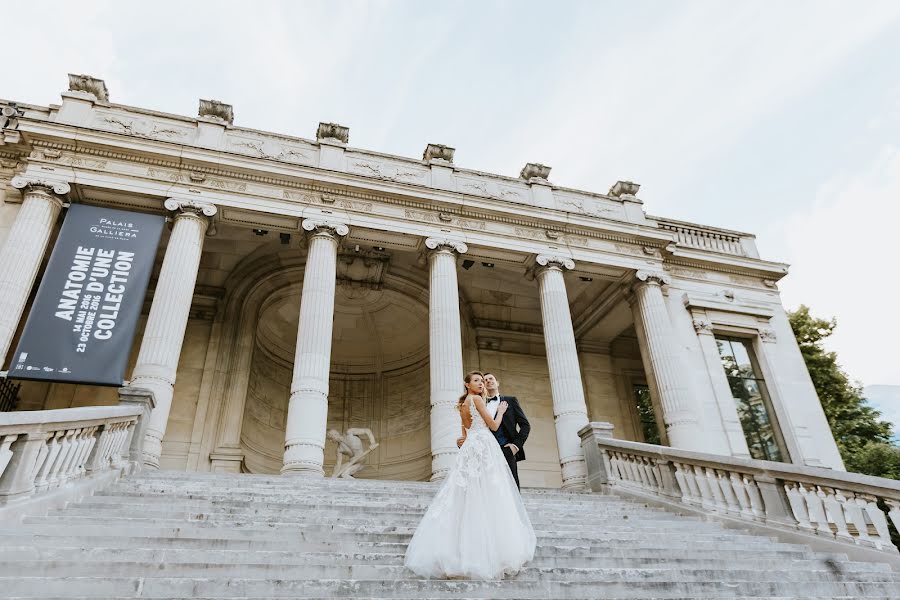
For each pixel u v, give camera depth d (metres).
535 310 29.86
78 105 20.11
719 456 13.20
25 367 15.45
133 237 18.22
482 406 7.21
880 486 10.15
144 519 8.44
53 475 9.13
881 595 7.91
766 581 7.83
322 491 12.31
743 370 25.22
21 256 16.95
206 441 22.06
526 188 24.83
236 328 24.77
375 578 6.58
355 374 29.89
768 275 27.78
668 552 8.99
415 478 26.64
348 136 23.19
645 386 30.52
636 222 25.64
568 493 15.68
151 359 16.52
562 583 6.54
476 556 6.21
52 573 6.02
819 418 24.52
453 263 21.56
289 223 20.73
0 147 19.25
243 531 8.14
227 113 21.81
